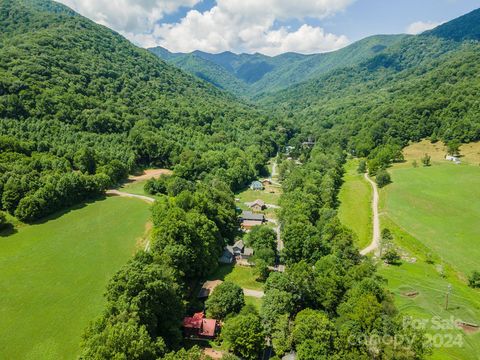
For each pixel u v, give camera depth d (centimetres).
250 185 19475
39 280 7700
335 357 5312
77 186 12138
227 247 10481
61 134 14962
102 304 7012
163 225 8494
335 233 10025
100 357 4394
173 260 7712
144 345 4800
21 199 10138
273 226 13175
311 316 6006
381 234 11150
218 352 6256
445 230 11169
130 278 5834
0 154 11750
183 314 6712
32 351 5762
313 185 14538
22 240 9300
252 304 7356
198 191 12700
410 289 8138
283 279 7169
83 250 9069
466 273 9044
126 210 11812
